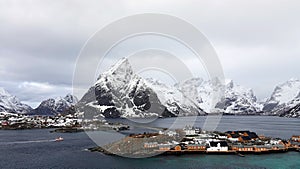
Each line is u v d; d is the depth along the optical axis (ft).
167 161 335.06
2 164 347.36
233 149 395.14
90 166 320.29
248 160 348.79
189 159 345.31
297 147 424.46
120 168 306.76
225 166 317.22
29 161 360.69
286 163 335.67
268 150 397.19
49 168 323.16
